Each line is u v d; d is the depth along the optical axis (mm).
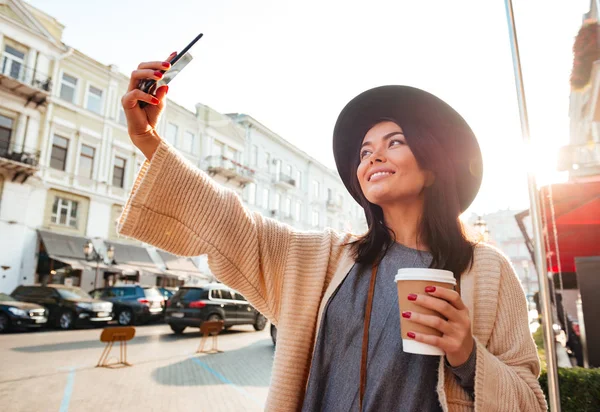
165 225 1073
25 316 12125
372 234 1142
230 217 1107
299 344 1056
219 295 13570
